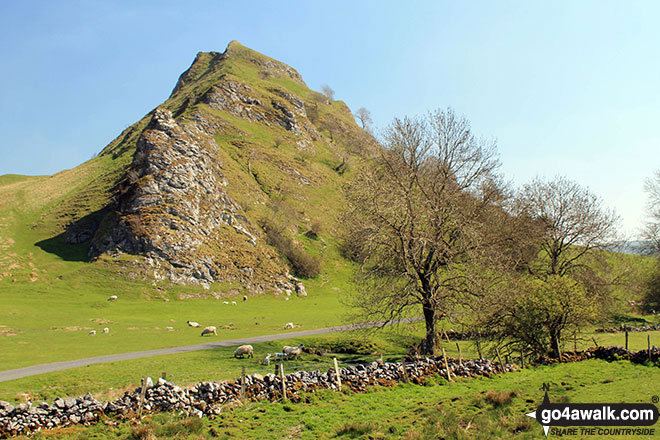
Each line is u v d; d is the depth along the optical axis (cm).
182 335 4478
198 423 1680
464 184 3541
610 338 4003
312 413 1825
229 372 2697
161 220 8125
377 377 2316
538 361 2834
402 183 3338
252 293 7956
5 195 10956
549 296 2809
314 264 9600
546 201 5019
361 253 3231
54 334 4134
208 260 8031
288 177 13250
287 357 3328
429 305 3247
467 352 3475
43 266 7438
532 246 4719
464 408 1748
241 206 10438
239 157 12975
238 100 15975
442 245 3169
